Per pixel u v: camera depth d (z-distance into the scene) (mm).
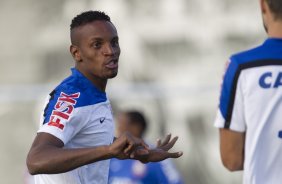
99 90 11805
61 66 52156
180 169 48281
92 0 51781
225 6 51281
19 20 53125
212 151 48562
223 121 10789
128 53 51000
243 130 10742
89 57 11625
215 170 48125
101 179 12211
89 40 11570
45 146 10297
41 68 52312
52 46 52281
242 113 10711
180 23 51281
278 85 10508
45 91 51219
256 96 10562
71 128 11000
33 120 50562
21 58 52844
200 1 51219
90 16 11727
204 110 49562
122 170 22125
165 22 51312
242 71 10664
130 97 49438
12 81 52125
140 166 21984
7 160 49875
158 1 51500
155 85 50281
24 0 53156
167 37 51188
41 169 10000
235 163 10836
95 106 11500
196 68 50875
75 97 11273
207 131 49125
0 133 50281
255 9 51125
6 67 52781
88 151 9852
